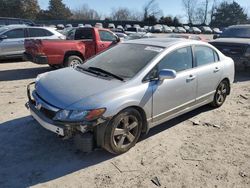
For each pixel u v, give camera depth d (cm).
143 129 438
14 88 756
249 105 660
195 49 528
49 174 364
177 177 366
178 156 416
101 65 468
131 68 438
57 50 895
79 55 953
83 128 358
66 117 358
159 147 439
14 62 1216
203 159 411
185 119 558
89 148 378
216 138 479
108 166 384
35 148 424
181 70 489
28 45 913
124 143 415
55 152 414
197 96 532
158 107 445
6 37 1166
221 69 589
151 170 379
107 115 369
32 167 377
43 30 1244
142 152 422
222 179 366
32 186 341
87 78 426
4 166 378
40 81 445
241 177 371
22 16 6962
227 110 619
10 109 579
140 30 3145
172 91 463
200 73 525
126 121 403
